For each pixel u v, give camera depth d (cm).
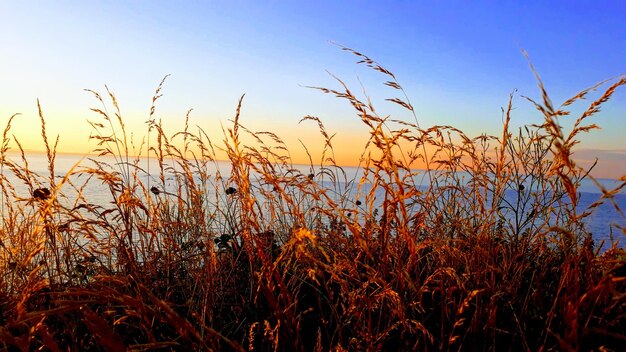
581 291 190
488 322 189
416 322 178
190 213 292
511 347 188
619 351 174
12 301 197
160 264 274
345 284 184
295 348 185
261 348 192
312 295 254
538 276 227
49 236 212
